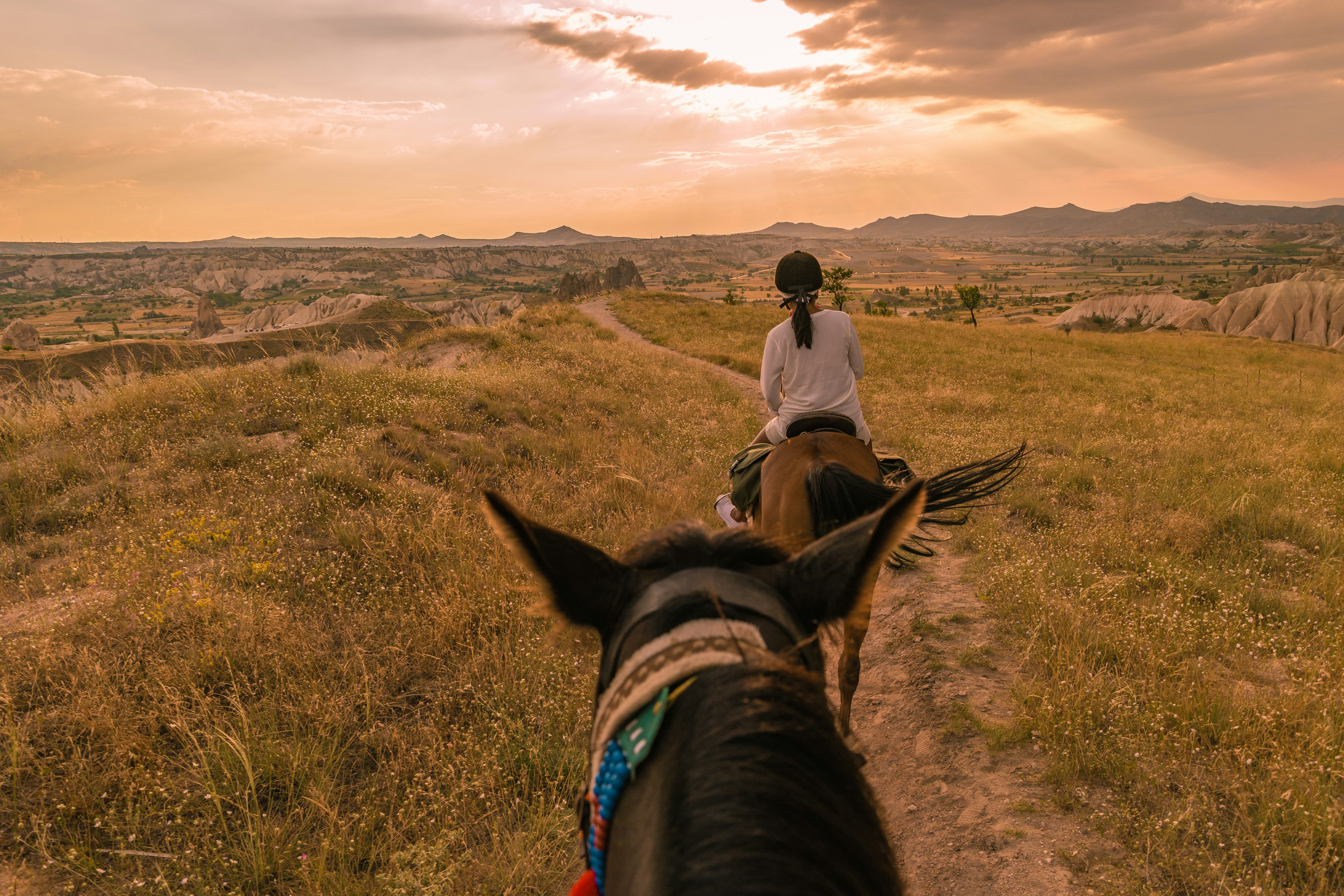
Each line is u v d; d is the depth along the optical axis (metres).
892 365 21.16
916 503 1.29
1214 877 2.98
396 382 10.32
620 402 12.47
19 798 3.26
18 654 4.04
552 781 3.69
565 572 1.48
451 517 6.22
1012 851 3.27
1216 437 11.34
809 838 0.85
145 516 5.78
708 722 1.01
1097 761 3.66
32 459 6.72
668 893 0.81
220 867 3.05
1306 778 3.42
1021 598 5.44
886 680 4.86
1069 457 10.08
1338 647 4.65
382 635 4.71
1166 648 4.63
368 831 3.33
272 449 7.32
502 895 3.08
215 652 4.19
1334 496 8.00
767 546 1.58
